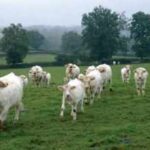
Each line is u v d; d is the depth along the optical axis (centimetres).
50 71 8000
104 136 1814
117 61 11900
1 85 1959
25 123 2145
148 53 13912
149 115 2327
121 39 13725
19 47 12800
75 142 1728
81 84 2328
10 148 1641
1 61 12875
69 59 12494
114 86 3800
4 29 13262
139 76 3172
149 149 1611
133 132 1878
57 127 2038
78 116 2319
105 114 2370
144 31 14125
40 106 2698
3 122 2031
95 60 13288
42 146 1678
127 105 2683
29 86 4275
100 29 13425
